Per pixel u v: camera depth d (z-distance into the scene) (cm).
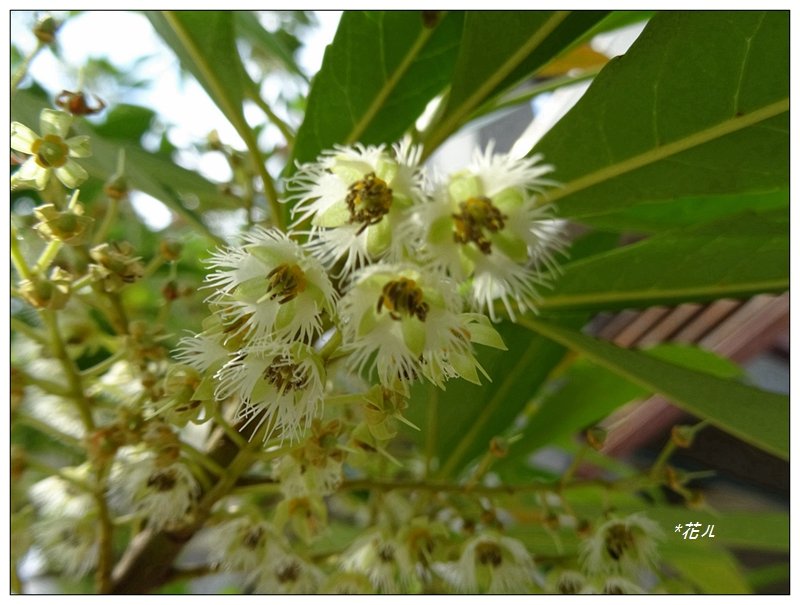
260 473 10
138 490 9
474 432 12
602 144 9
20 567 10
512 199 7
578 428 13
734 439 19
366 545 10
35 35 9
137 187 11
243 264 7
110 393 10
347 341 7
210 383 7
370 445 8
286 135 11
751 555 18
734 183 9
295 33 17
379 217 7
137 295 14
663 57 8
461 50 9
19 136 8
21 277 8
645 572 10
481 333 7
